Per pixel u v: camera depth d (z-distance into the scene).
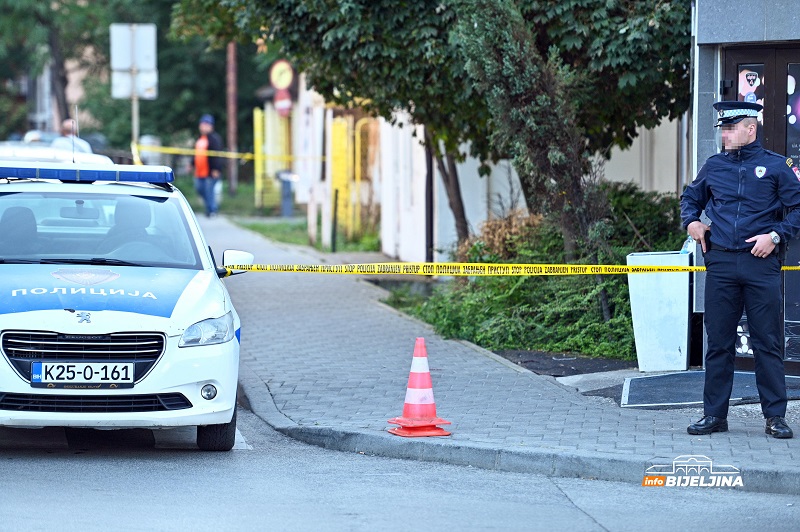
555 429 28.36
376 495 23.75
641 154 52.81
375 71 42.53
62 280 26.75
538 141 38.44
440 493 24.02
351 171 77.81
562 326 40.31
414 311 47.19
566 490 24.39
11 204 29.81
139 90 64.56
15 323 25.11
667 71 40.19
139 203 30.67
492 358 37.97
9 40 128.75
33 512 21.58
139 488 23.80
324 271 33.09
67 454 27.03
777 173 27.44
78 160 43.72
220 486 24.22
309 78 48.59
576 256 40.41
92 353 25.30
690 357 36.25
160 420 25.62
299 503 22.92
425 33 41.25
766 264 27.50
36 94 171.25
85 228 29.66
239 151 154.00
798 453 25.86
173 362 25.73
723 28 34.19
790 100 34.16
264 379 34.97
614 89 41.84
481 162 48.09
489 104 38.16
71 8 125.50
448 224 57.62
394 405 31.70
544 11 40.06
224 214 106.50
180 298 26.75
